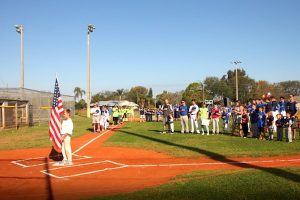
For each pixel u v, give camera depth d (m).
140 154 15.73
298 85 109.94
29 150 17.89
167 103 25.22
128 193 8.77
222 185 9.01
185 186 9.09
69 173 11.98
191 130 26.05
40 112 38.66
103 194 9.07
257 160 13.59
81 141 21.20
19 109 33.22
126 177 11.18
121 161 14.12
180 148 16.95
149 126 33.09
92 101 105.69
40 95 38.69
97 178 11.13
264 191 8.25
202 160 13.88
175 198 7.94
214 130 23.88
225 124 25.62
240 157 14.35
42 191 9.62
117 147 18.08
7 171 12.51
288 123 19.02
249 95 94.69
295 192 8.06
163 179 10.72
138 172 11.91
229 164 12.86
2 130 29.30
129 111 48.78
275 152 15.22
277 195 7.86
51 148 18.50
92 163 13.79
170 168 12.43
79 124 38.06
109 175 11.55
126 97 113.75
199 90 90.75
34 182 10.74
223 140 19.98
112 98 111.62
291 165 12.30
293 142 18.69
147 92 118.19
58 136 14.51
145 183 10.25
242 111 22.53
